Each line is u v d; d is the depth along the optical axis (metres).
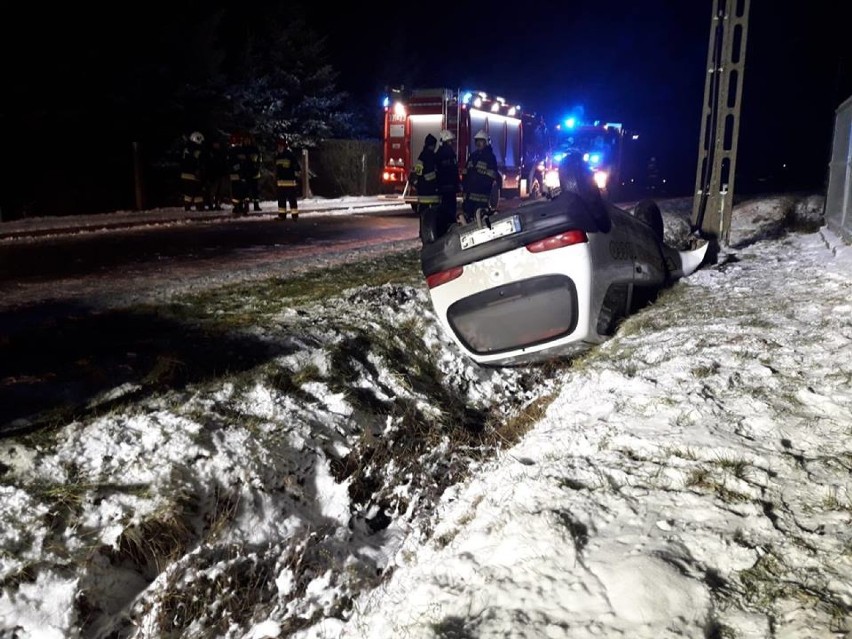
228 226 14.88
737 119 9.84
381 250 11.31
